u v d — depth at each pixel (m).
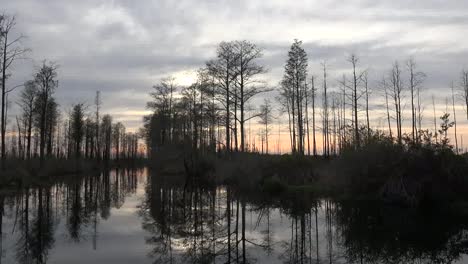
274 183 27.62
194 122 47.31
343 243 13.19
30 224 17.22
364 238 13.76
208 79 44.75
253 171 30.61
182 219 18.27
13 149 56.00
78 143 60.31
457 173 18.97
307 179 29.78
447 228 15.05
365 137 25.25
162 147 57.66
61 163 51.78
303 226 16.17
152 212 20.50
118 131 96.62
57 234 15.09
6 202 24.08
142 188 34.47
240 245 13.17
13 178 32.16
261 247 12.86
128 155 100.00
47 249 12.66
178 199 25.83
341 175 25.34
